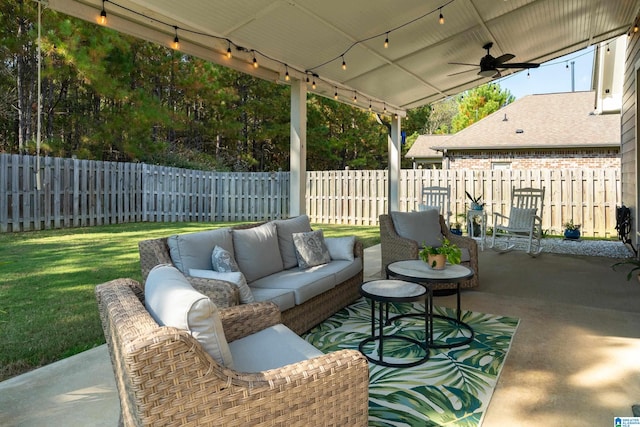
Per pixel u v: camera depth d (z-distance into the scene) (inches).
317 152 642.8
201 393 45.6
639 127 233.1
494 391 87.5
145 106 403.9
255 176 447.2
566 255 251.1
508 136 487.5
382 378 93.7
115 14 144.8
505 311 140.7
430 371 97.0
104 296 62.7
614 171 327.0
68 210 342.3
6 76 374.9
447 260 135.0
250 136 585.3
